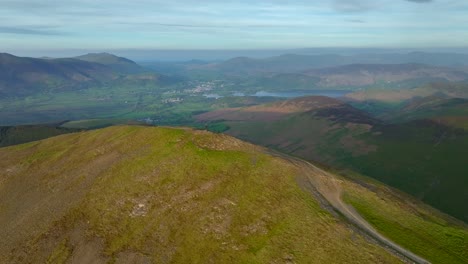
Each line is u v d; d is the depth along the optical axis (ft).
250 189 194.18
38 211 221.25
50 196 239.30
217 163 225.97
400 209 197.16
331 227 156.04
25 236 195.62
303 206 175.42
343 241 145.48
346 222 163.94
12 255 181.47
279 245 146.20
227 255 146.20
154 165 238.68
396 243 151.64
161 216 184.75
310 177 215.31
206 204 186.09
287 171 214.69
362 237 150.20
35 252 179.01
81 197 221.66
